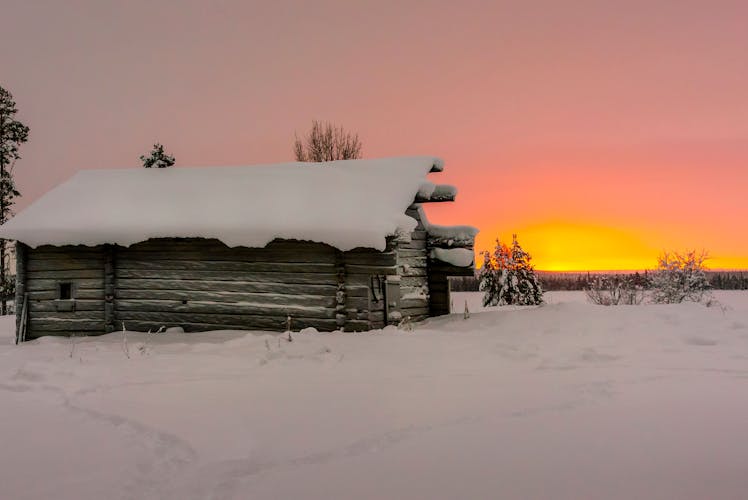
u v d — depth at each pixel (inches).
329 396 228.5
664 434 171.5
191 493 129.1
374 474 139.2
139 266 552.7
